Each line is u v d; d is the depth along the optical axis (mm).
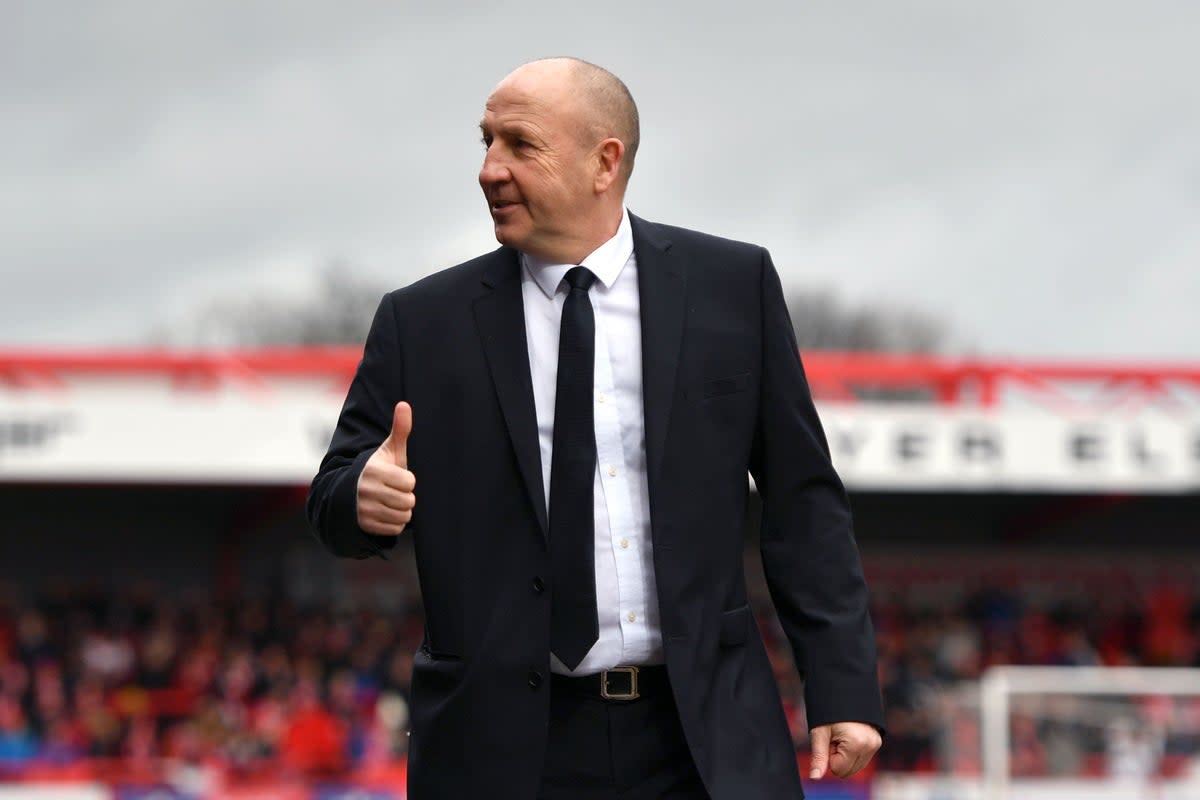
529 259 6609
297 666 38562
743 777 6207
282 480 38312
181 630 40188
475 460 6426
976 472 39562
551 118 6371
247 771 32156
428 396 6535
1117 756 22109
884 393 57562
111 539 45375
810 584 6539
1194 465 39688
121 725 35688
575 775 6277
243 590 45844
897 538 47562
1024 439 39594
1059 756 22344
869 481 39469
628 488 6375
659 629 6309
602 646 6277
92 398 37906
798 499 6637
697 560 6344
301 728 33188
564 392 6387
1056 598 47719
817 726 6387
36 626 37906
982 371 40094
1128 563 47906
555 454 6363
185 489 45062
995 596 45844
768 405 6633
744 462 6566
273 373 43156
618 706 6312
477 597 6348
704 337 6535
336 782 31828
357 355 39750
